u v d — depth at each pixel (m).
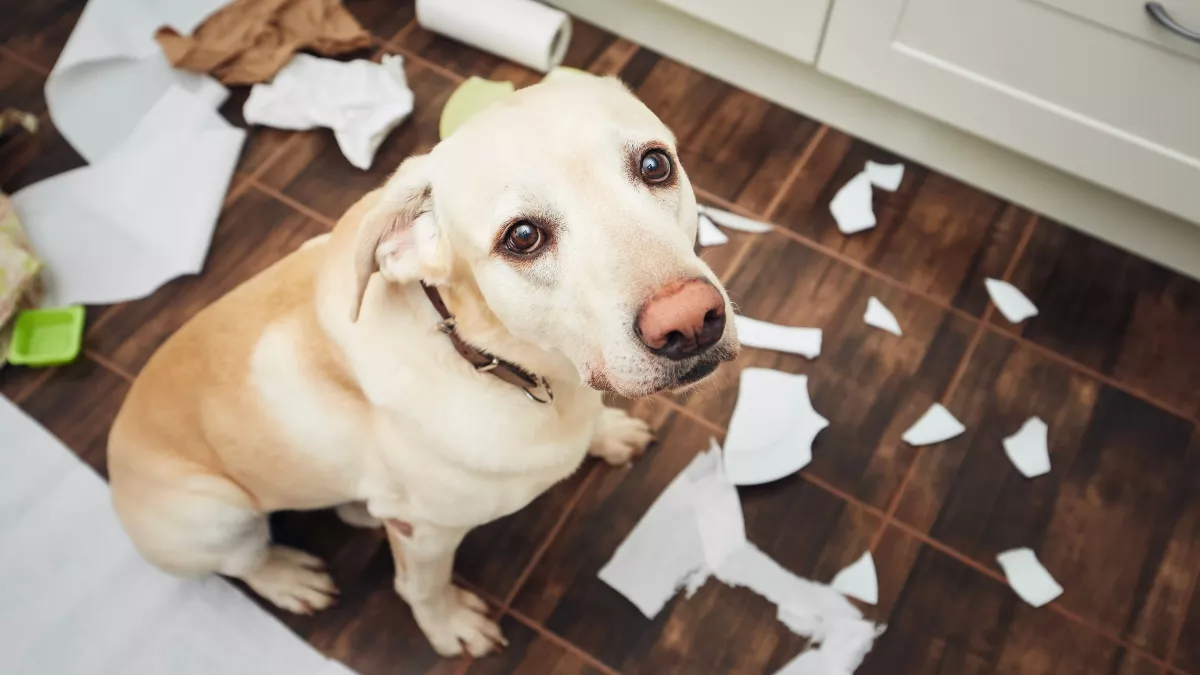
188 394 1.45
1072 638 1.82
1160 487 1.96
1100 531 1.91
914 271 2.21
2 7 2.55
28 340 2.08
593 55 2.52
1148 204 2.08
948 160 2.32
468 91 2.34
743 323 2.13
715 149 2.37
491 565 1.88
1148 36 1.80
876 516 1.93
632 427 1.95
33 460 1.97
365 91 2.38
